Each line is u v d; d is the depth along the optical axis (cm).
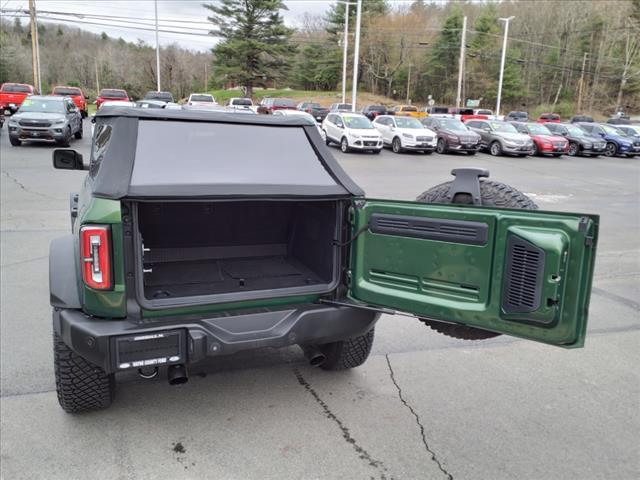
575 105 7738
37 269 579
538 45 7556
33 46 3728
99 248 249
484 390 353
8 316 446
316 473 262
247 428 301
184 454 275
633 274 647
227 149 326
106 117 346
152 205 352
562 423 314
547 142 2381
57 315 268
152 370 266
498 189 327
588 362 400
